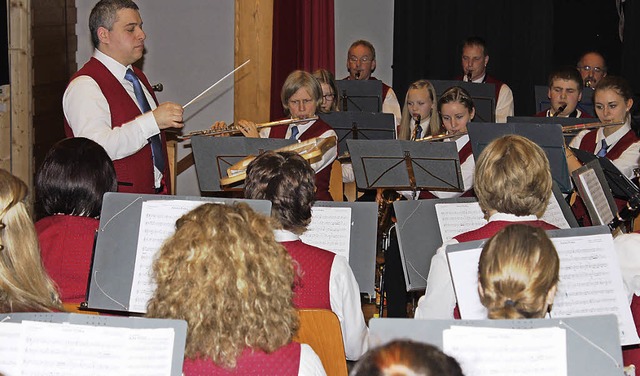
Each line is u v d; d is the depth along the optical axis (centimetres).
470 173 432
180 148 655
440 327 163
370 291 307
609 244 221
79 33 645
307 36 630
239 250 164
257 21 613
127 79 408
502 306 170
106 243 246
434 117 489
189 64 650
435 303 230
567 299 218
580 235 222
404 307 424
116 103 397
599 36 723
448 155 400
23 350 164
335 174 457
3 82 548
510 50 717
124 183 389
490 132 392
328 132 448
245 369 166
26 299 185
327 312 216
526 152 229
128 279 244
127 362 163
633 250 235
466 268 207
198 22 645
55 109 606
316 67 637
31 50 561
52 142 602
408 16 712
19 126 555
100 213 255
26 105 557
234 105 630
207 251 163
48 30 591
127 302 243
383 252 431
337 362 220
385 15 719
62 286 249
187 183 660
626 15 680
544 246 171
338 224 309
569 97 522
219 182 410
